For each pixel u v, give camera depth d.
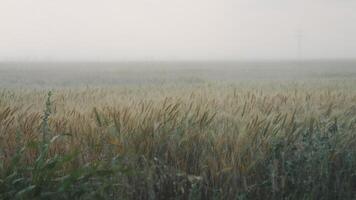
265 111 5.46
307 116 4.96
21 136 3.91
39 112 4.87
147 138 4.03
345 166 4.09
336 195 3.84
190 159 4.03
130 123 4.25
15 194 2.96
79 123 4.33
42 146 3.32
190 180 3.52
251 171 3.81
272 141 4.02
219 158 3.85
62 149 3.86
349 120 4.80
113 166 3.23
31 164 3.59
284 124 4.49
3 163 3.40
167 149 4.01
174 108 4.56
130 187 3.59
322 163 3.82
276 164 3.78
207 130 4.23
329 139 4.08
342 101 6.72
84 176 3.09
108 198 3.38
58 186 3.07
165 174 3.73
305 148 4.02
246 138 4.00
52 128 4.23
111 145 3.91
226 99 6.51
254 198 3.73
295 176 3.84
